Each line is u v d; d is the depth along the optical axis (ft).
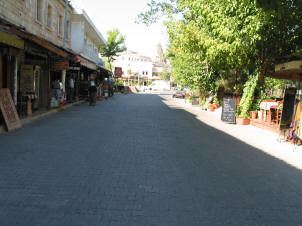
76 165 18.34
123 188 14.80
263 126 40.01
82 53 74.64
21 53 39.34
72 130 30.99
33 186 14.56
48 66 47.26
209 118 50.31
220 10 34.65
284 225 11.78
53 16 56.75
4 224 10.68
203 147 25.63
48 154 20.66
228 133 34.81
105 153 21.68
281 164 21.58
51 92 52.60
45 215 11.53
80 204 12.68
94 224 10.97
